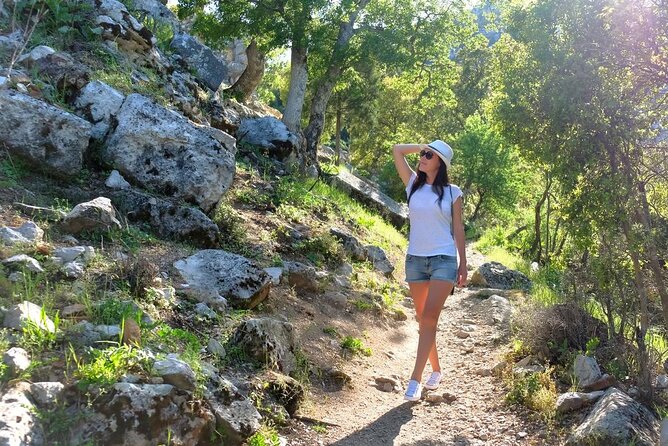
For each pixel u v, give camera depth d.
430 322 4.41
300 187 12.26
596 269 5.02
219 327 4.45
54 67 6.67
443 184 4.49
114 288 4.20
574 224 5.14
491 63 6.56
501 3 8.95
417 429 4.28
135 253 5.00
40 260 4.19
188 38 12.41
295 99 17.39
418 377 4.36
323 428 4.02
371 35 17.52
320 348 5.40
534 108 5.45
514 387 4.78
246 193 9.45
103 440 2.77
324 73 18.67
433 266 4.43
